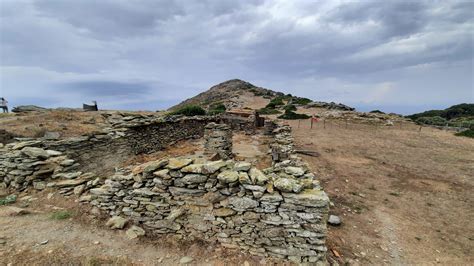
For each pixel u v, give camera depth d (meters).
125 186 6.06
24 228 5.47
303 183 5.18
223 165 5.56
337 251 5.59
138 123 14.65
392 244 6.00
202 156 13.68
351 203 8.15
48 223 5.75
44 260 4.49
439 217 7.38
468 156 14.76
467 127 27.45
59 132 13.74
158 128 16.73
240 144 19.39
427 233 6.53
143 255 5.03
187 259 4.99
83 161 10.88
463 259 5.52
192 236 5.50
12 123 14.03
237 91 88.88
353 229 6.58
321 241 4.71
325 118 33.31
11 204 6.65
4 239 4.98
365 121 30.59
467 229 6.76
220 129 13.74
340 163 12.81
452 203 8.34
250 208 5.04
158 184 5.74
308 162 12.58
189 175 5.46
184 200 5.55
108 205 6.22
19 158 7.67
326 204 4.65
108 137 12.29
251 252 5.10
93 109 22.88
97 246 5.11
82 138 10.99
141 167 6.02
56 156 8.56
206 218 5.39
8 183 7.80
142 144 15.02
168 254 5.11
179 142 19.48
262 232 5.00
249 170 5.50
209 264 4.89
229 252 5.17
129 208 5.99
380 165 12.71
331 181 10.05
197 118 22.88
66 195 6.98
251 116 28.94
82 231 5.56
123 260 4.80
